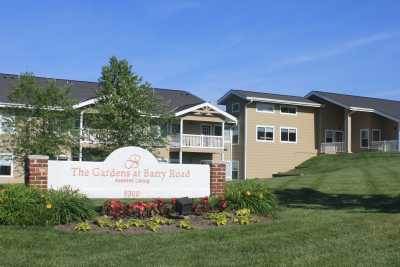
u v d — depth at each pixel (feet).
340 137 154.30
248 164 137.90
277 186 76.13
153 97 77.41
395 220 39.01
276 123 143.33
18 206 34.45
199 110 119.96
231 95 142.82
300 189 71.10
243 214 39.34
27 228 33.37
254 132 139.64
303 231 34.45
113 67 75.41
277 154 142.72
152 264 26.23
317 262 26.61
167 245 30.63
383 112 146.00
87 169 41.75
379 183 72.18
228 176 139.44
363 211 47.98
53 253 28.40
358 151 150.92
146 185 43.60
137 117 74.54
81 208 36.42
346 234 33.71
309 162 143.02
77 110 79.71
